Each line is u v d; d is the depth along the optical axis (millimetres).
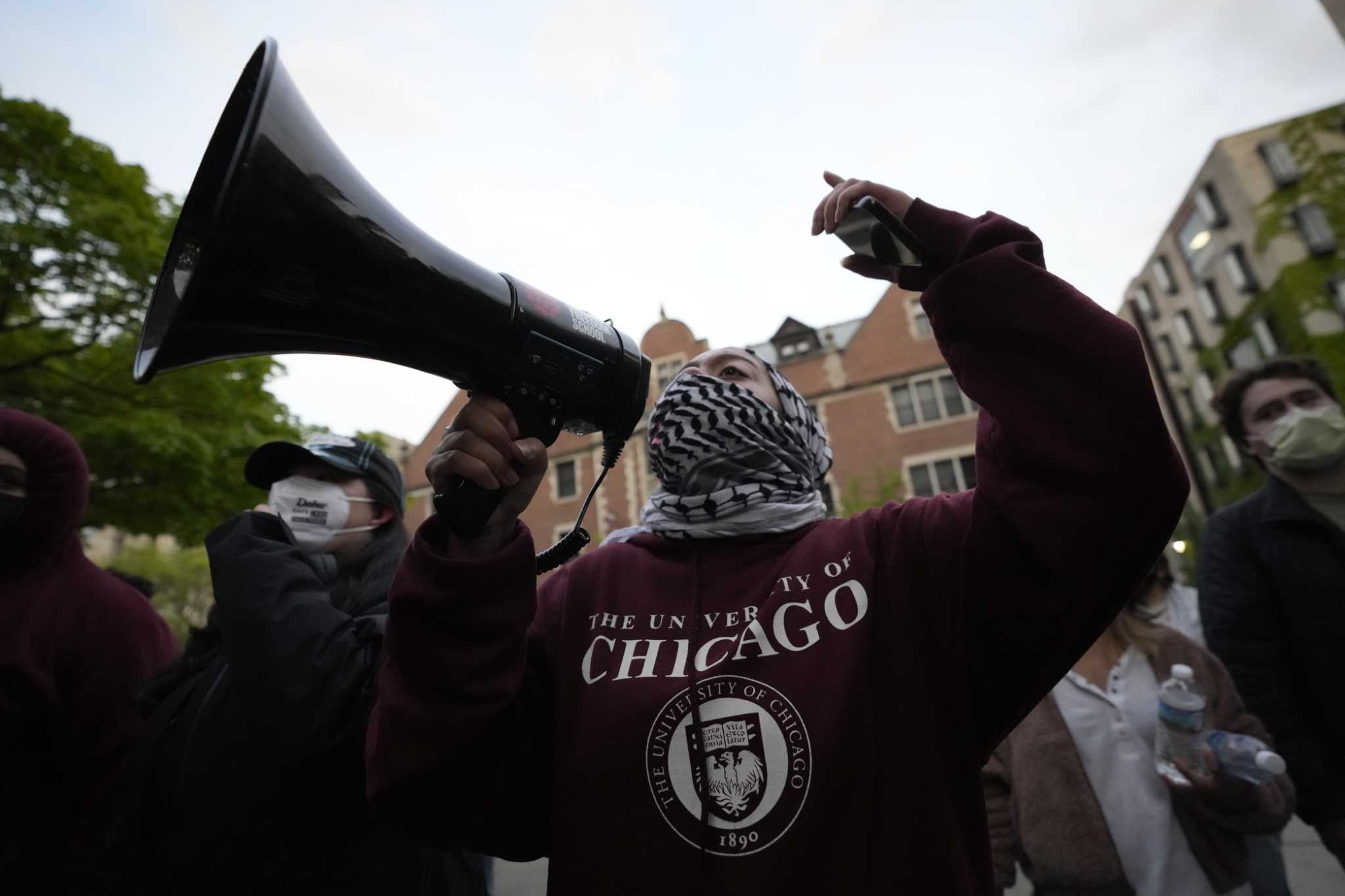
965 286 885
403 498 1934
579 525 1053
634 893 816
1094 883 1776
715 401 1269
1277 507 2168
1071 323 825
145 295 8086
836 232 1015
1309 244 18578
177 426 7750
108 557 29156
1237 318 21391
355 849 1251
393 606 883
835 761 824
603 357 949
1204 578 2289
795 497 1201
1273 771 1611
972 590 910
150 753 1382
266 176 686
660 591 1085
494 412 876
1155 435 781
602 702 954
